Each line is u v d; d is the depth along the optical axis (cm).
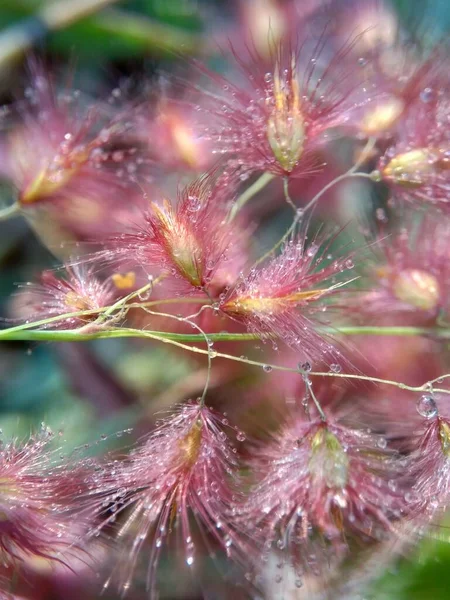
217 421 6
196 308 6
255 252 7
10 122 8
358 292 7
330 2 8
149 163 7
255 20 8
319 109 6
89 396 8
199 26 9
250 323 6
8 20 9
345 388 7
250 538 6
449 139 6
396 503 6
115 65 9
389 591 6
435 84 7
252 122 6
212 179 6
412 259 7
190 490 6
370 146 7
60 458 6
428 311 6
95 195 7
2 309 8
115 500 6
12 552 6
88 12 9
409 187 6
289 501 6
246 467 6
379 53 7
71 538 6
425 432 6
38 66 8
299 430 6
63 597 7
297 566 6
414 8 8
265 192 8
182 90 7
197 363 7
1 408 8
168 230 6
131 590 7
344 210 7
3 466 6
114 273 6
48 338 6
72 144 7
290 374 7
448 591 7
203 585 7
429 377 7
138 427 7
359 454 6
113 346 8
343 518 6
